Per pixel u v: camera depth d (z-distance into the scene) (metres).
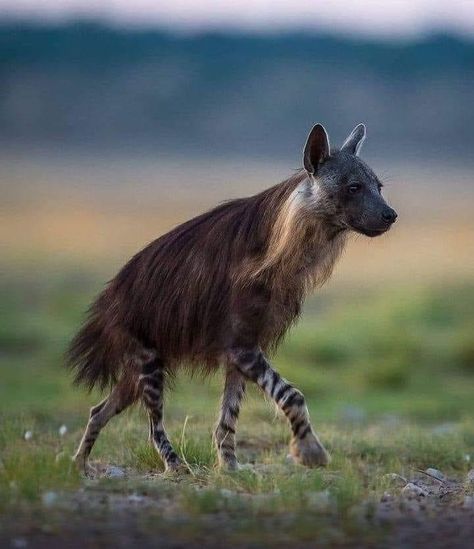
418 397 35.03
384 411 32.50
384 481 19.02
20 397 32.62
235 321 19.86
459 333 42.78
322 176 20.02
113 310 20.64
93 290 62.44
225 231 20.19
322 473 18.69
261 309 19.86
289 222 19.75
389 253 85.06
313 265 20.20
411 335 42.09
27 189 148.50
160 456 20.36
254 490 17.72
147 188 158.25
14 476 17.27
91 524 15.09
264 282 19.78
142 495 17.02
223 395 20.58
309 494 16.75
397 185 170.25
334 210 20.00
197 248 20.28
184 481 18.81
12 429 23.75
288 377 36.38
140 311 20.39
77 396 32.47
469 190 166.12
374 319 45.34
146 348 20.50
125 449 22.22
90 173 187.88
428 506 16.88
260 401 28.52
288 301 20.11
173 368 20.80
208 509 15.77
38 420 27.08
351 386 36.56
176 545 14.38
